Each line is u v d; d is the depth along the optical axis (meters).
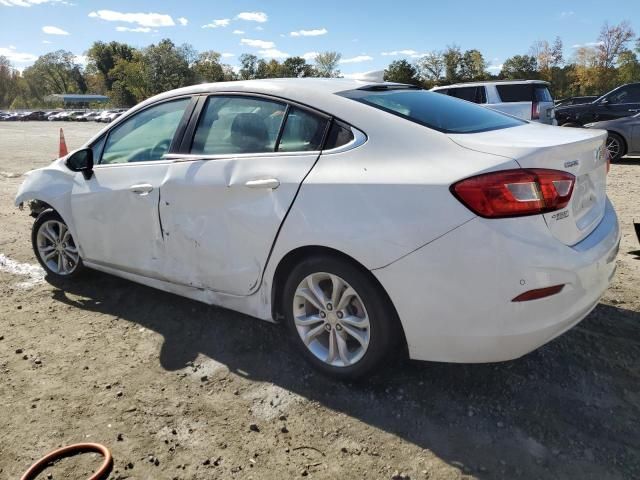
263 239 3.00
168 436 2.61
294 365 3.18
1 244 5.91
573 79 69.62
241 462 2.43
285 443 2.54
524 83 13.02
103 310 4.05
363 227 2.61
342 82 3.31
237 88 3.36
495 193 2.36
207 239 3.29
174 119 3.62
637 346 3.24
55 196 4.25
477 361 2.55
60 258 4.54
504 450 2.45
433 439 2.53
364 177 2.67
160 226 3.54
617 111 12.99
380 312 2.68
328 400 2.85
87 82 124.19
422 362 3.14
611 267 2.84
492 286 2.39
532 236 2.38
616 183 8.62
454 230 2.41
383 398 2.84
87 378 3.13
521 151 2.42
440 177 2.48
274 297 3.14
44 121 63.94
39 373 3.20
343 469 2.37
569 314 2.51
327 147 2.89
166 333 3.66
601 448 2.44
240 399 2.89
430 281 2.48
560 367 3.05
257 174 3.04
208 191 3.23
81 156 4.01
